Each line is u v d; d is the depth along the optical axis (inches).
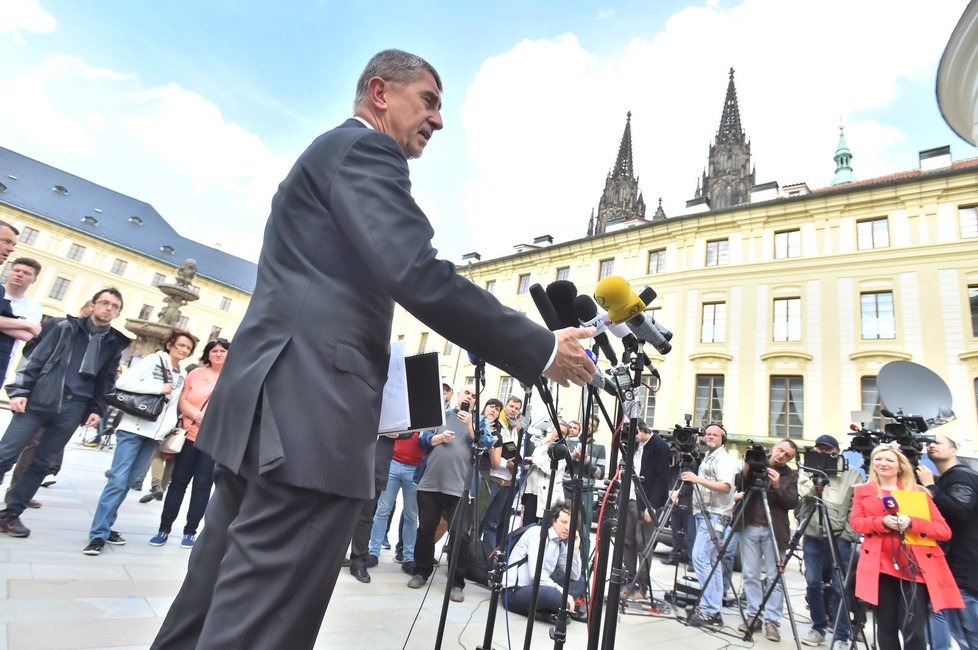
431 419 105.3
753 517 185.8
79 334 155.1
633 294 59.6
